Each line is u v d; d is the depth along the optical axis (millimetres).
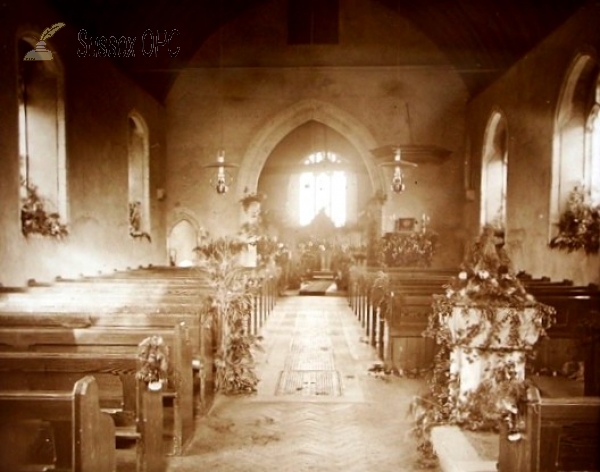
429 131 18719
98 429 3551
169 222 19188
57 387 4352
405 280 10133
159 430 4734
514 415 3402
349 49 18812
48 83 11234
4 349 5020
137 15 13906
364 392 7289
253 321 10648
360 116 18891
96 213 13055
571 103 11133
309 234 23703
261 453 5363
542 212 11977
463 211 18578
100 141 13352
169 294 8039
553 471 3295
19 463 3654
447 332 5566
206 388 6625
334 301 17094
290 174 23891
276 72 18969
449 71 18578
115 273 12898
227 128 19125
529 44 12742
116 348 5074
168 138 19156
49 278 10586
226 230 19109
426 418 5555
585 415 3250
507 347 5301
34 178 11234
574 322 7895
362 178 24297
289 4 18812
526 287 9164
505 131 15945
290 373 8250
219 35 18953
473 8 14086
